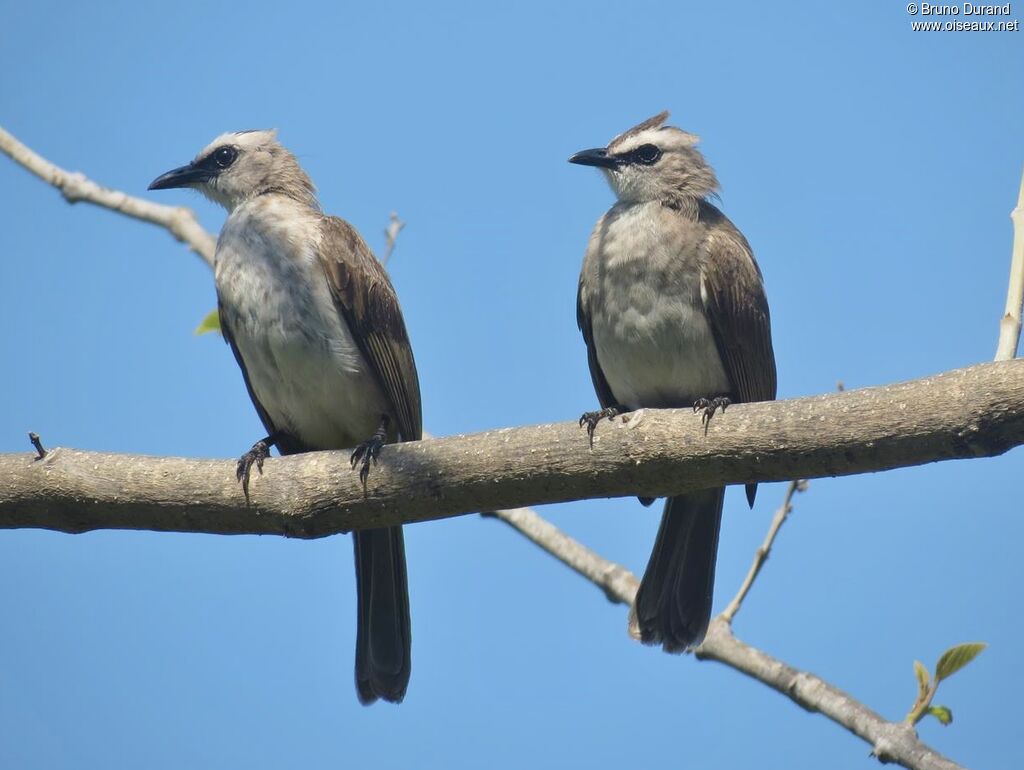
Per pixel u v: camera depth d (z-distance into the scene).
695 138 13.15
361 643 11.61
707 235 12.41
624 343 12.36
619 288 12.31
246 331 11.76
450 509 9.30
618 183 12.95
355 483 9.33
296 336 11.60
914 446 8.07
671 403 12.70
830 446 8.27
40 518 9.67
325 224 11.98
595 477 8.92
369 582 11.66
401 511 9.35
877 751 9.57
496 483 9.08
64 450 9.65
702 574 12.01
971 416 7.88
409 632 11.59
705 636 11.77
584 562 12.05
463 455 9.12
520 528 12.25
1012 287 9.05
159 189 13.34
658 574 11.99
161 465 9.55
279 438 12.34
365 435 12.12
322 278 11.67
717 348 12.30
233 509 9.52
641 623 11.87
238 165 13.12
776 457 8.45
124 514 9.59
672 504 12.12
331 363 11.62
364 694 11.47
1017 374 7.80
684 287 12.22
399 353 11.88
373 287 11.78
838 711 9.98
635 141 13.00
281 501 9.45
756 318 12.46
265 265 11.69
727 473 8.66
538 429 9.06
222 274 11.90
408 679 11.51
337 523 9.51
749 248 12.93
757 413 8.52
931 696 9.75
